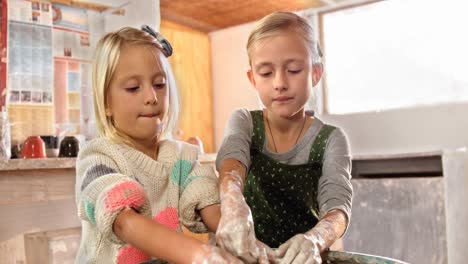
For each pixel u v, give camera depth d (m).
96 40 2.43
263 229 1.15
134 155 0.90
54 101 2.26
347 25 3.20
